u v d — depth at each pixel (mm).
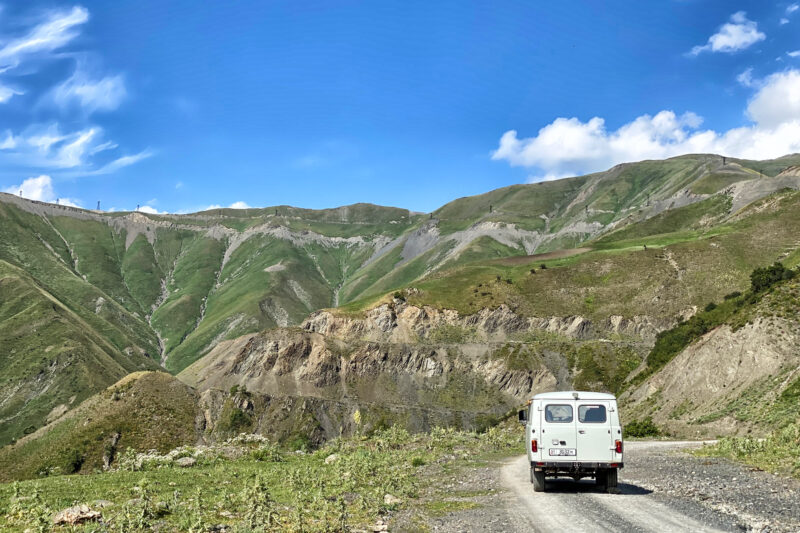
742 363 57781
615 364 145000
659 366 84938
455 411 144500
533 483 19344
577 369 147500
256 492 16453
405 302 198500
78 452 105625
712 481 19062
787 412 42812
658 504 15703
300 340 170375
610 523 13477
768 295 63125
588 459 18672
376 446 35188
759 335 58062
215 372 174625
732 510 14273
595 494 18203
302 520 15133
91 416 115562
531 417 19781
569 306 181875
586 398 19141
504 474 24031
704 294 165875
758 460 23641
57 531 14008
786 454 23250
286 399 142250
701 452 29922
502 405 144750
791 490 16516
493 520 14570
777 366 53469
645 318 166750
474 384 153875
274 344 170250
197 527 14086
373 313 196375
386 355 166750
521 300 190125
